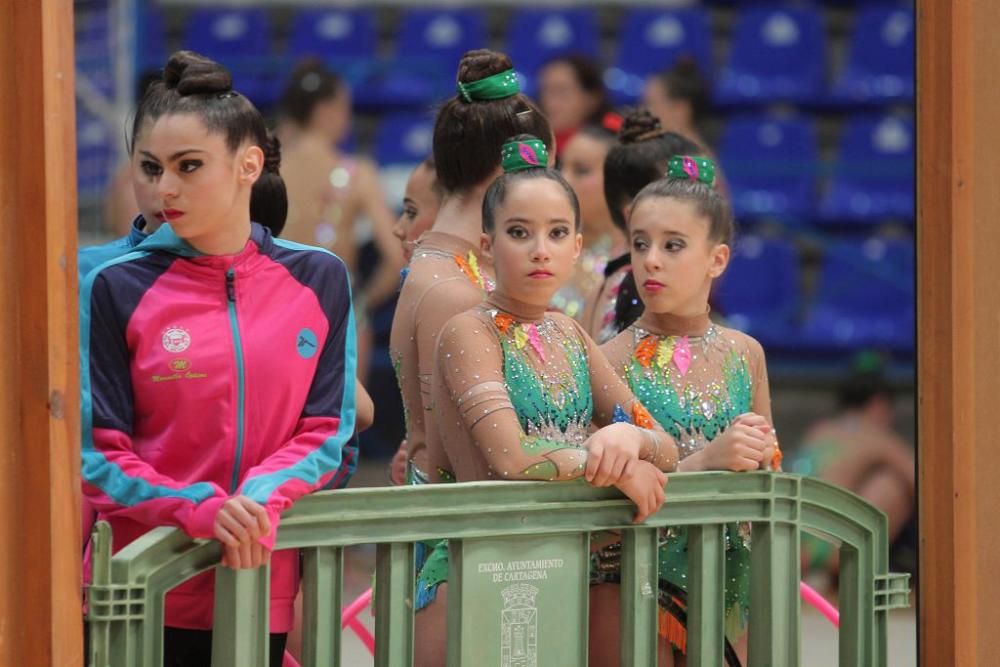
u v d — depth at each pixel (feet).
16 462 26.73
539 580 32.14
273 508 28.63
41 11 26.48
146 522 29.58
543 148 34.65
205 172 30.68
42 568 26.68
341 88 79.92
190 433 31.17
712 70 118.01
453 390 33.22
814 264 106.83
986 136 33.35
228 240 31.94
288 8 119.24
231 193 31.30
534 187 33.35
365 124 111.86
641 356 37.91
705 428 37.52
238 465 31.40
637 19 119.65
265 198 40.65
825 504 35.24
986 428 33.42
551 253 33.35
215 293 31.89
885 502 80.94
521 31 119.14
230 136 31.01
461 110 37.58
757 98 114.52
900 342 100.99
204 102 30.96
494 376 33.14
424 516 30.81
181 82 31.22
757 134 112.68
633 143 47.14
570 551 32.53
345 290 33.71
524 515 31.86
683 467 35.27
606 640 36.45
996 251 33.45
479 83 37.55
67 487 27.07
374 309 85.92
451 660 31.45
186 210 30.71
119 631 27.66
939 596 33.73
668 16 119.55
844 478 81.41
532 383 33.86
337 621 30.25
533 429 33.71
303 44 118.42
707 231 37.55
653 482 32.63
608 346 38.65
